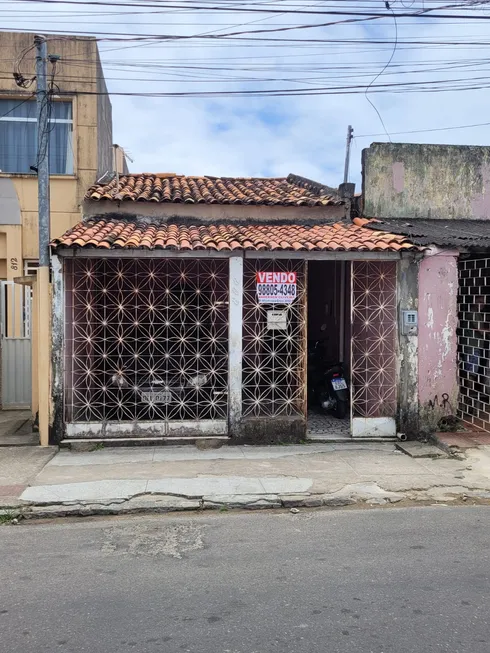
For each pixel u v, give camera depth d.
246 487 6.17
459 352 8.29
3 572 4.26
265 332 7.98
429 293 8.19
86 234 7.88
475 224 10.05
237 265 7.79
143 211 9.42
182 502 5.79
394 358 8.18
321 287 11.65
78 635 3.35
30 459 7.14
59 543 4.87
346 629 3.40
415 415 8.17
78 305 7.78
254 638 3.31
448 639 3.29
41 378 7.70
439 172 10.29
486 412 8.27
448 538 4.91
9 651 3.19
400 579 4.09
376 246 7.79
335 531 5.11
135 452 7.56
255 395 7.98
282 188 11.27
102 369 7.84
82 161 12.12
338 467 6.94
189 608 3.67
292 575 4.16
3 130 11.97
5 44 11.71
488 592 3.88
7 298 10.57
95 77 12.10
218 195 10.03
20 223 11.88
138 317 7.85
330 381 9.52
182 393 7.95
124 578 4.14
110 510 5.63
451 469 6.89
